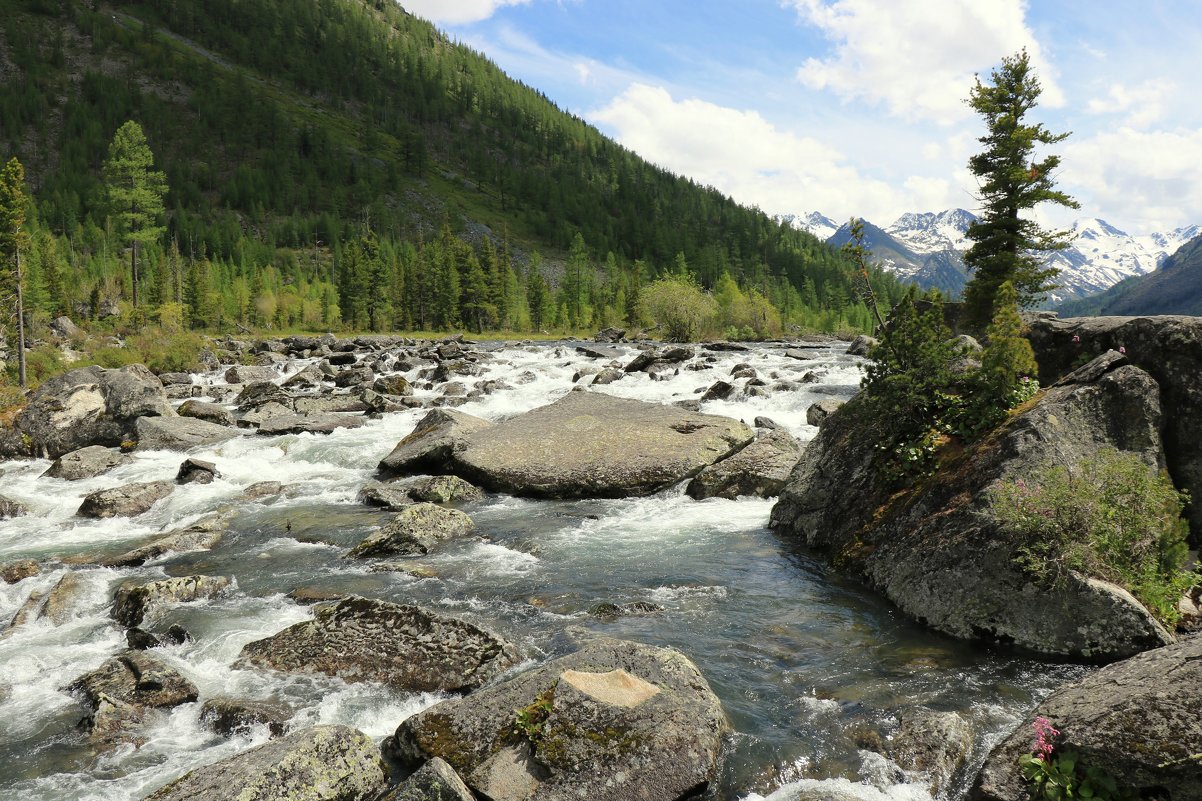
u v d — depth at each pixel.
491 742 6.98
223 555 14.45
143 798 6.38
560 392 36.56
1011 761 6.28
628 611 10.90
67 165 198.62
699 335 93.56
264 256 174.88
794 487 14.67
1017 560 9.16
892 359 13.00
